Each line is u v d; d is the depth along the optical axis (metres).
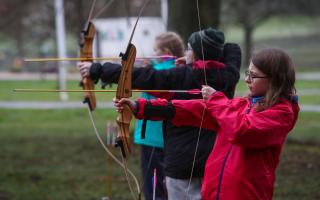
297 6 51.59
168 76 5.06
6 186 10.12
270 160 4.08
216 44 5.07
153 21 20.17
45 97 31.33
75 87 35.41
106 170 11.21
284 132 3.96
